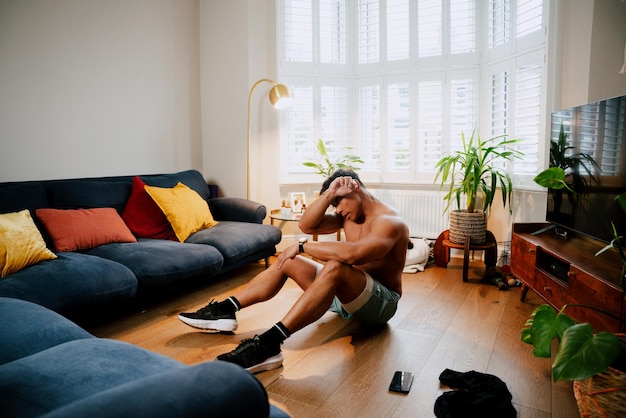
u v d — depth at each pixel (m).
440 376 1.88
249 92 4.18
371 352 2.17
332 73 4.50
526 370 1.98
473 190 3.59
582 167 2.45
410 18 4.27
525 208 3.66
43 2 3.15
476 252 4.16
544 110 3.39
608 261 2.23
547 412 1.66
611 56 3.05
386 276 2.37
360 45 4.50
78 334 1.40
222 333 2.41
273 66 4.29
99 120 3.55
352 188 2.27
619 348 1.19
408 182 4.38
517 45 3.67
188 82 4.30
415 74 4.30
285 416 0.92
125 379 1.04
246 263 3.35
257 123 4.27
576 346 1.22
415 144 4.36
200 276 2.81
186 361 2.08
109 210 2.98
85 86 3.44
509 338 2.34
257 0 4.17
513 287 3.26
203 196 3.89
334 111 4.54
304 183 4.49
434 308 2.82
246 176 4.29
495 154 3.91
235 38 4.18
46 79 3.20
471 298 3.02
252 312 2.74
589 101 3.11
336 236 4.54
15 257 2.16
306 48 4.41
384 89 4.42
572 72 3.21
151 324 2.54
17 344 1.27
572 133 2.57
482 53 4.09
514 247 3.10
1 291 1.89
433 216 4.24
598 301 1.93
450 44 4.18
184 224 3.18
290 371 1.98
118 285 2.30
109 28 3.58
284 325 1.96
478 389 1.74
